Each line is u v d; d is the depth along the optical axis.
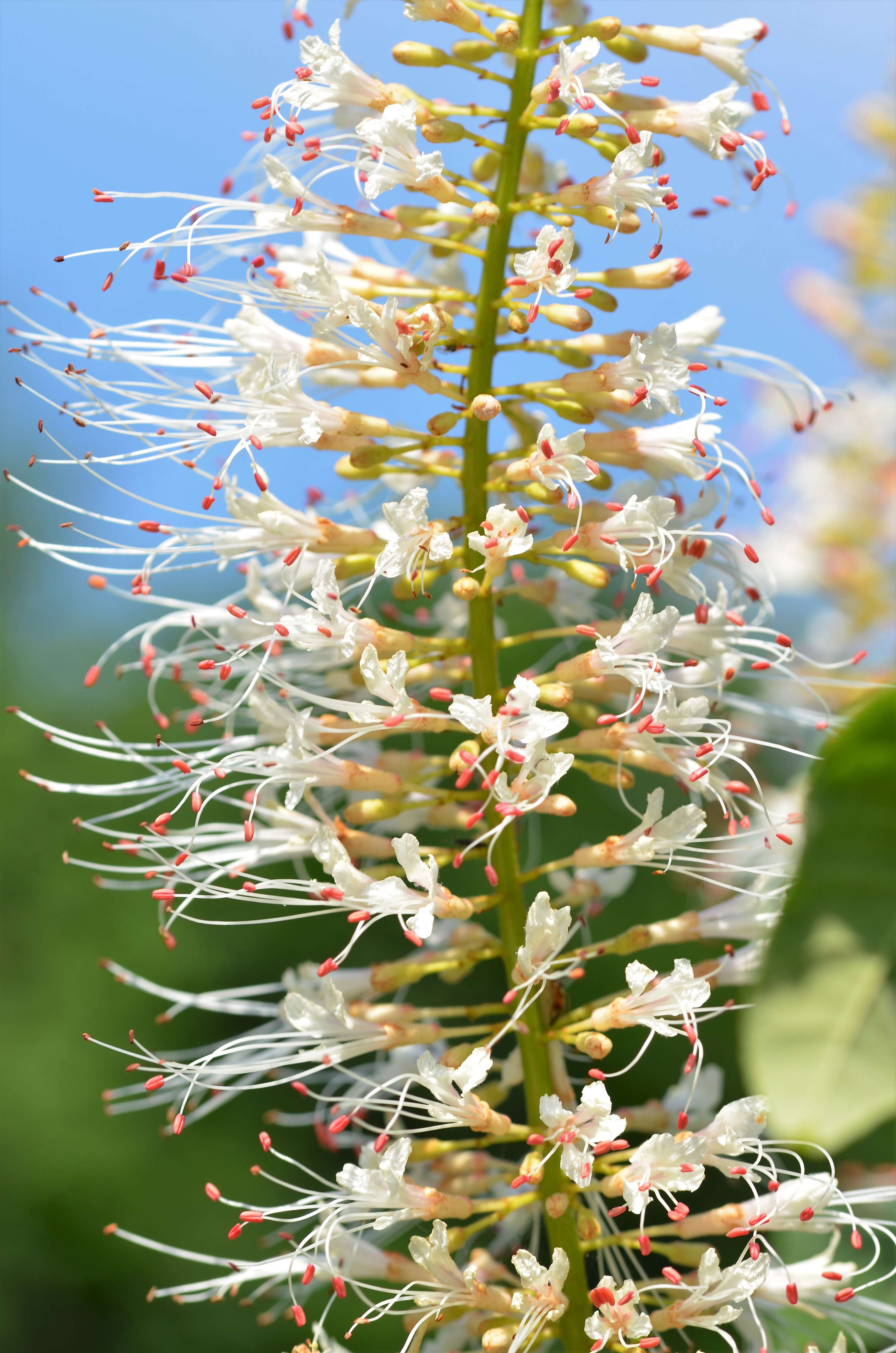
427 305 0.38
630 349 0.39
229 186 0.40
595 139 0.39
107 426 0.39
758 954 0.39
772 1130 0.36
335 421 0.39
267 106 0.38
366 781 0.39
